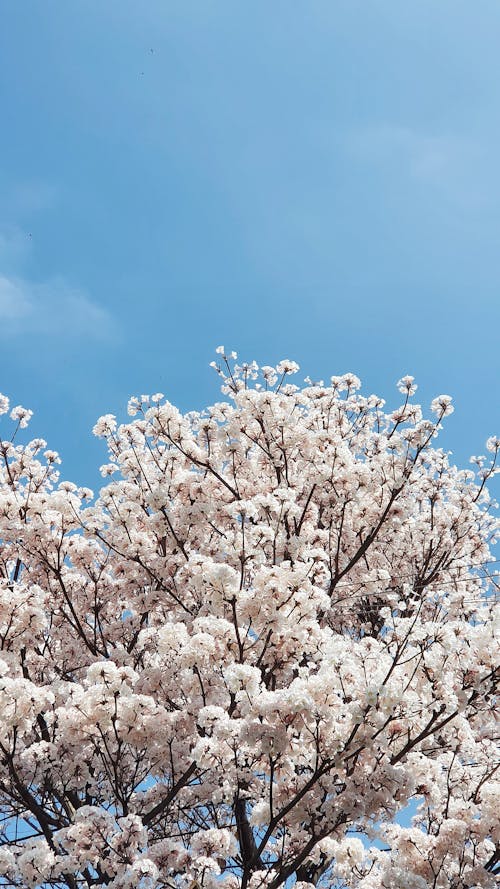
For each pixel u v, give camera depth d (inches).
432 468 499.8
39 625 316.2
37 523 366.6
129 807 314.0
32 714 267.3
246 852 303.7
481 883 259.6
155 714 292.5
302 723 238.8
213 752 254.7
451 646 239.6
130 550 382.6
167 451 436.5
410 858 265.6
